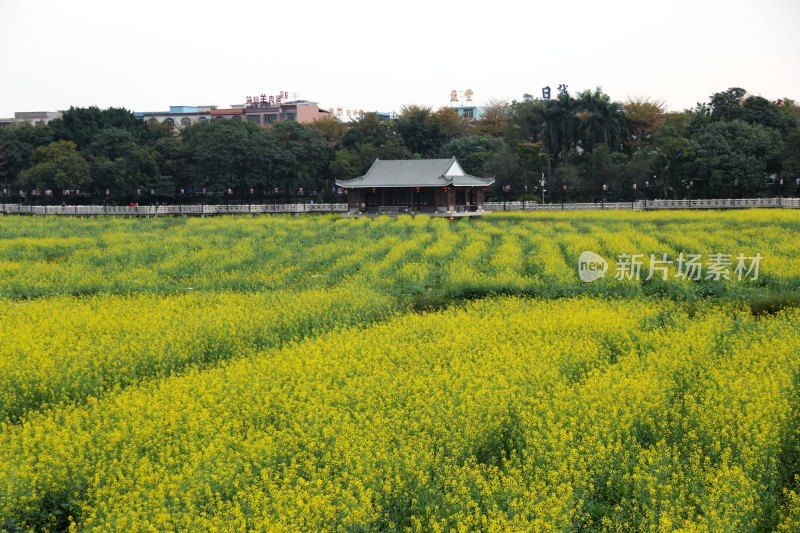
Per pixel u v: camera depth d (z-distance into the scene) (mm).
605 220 64188
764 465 12625
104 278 35625
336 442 13336
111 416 15258
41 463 12781
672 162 83688
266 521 10914
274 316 24547
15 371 17891
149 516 11438
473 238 51469
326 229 60906
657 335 20609
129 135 97688
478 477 12227
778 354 17984
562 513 11188
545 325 22016
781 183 79062
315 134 100688
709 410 14297
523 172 93188
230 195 97625
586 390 15578
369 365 18016
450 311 26672
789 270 31141
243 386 16656
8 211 92812
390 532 11352
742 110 92438
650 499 11484
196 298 29297
